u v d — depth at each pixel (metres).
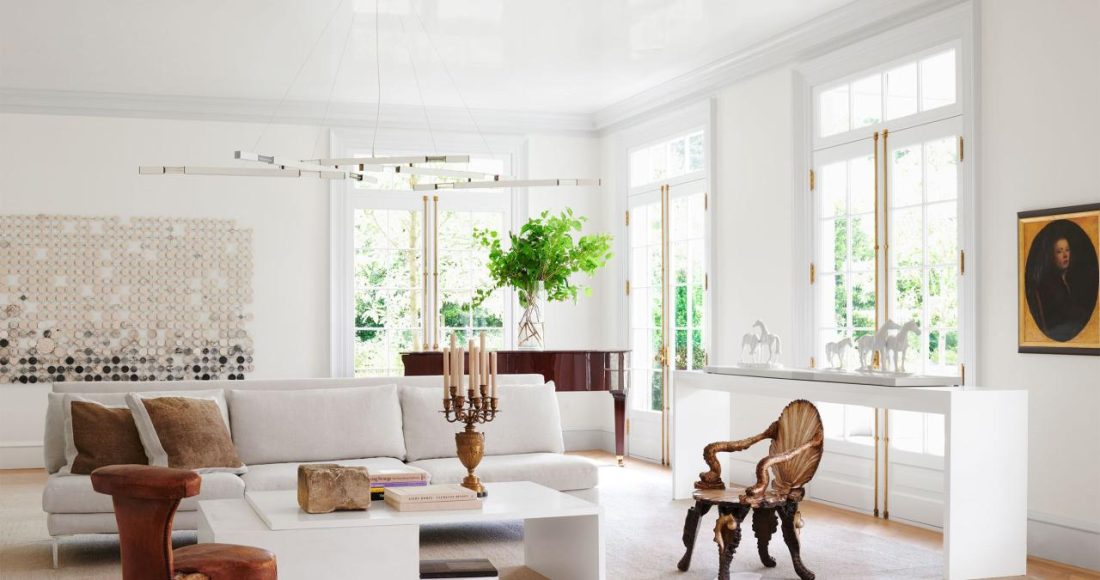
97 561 4.84
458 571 3.86
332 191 8.78
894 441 5.99
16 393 8.13
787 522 4.46
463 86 8.20
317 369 8.73
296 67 7.54
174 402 5.09
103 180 8.32
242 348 8.55
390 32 6.66
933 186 5.73
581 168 9.51
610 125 9.27
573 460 5.49
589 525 4.03
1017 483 4.55
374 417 5.63
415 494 3.85
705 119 7.81
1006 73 5.20
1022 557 4.55
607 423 9.37
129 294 8.34
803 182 6.73
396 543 3.69
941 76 5.68
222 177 8.56
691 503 6.48
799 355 6.70
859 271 6.30
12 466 8.08
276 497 4.18
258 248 8.62
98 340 8.28
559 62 7.46
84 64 7.42
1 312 8.11
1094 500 4.73
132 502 3.00
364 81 7.99
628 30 6.63
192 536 5.52
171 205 8.45
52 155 8.23
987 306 5.30
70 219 8.24
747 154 7.31
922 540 5.39
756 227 7.20
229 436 5.21
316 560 3.59
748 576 4.53
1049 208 4.94
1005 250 5.20
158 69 7.57
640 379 8.88
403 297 9.03
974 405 4.47
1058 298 4.87
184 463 4.91
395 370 8.98
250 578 3.04
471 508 3.91
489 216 9.28
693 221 8.11
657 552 5.05
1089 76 4.75
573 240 9.43
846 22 6.23
